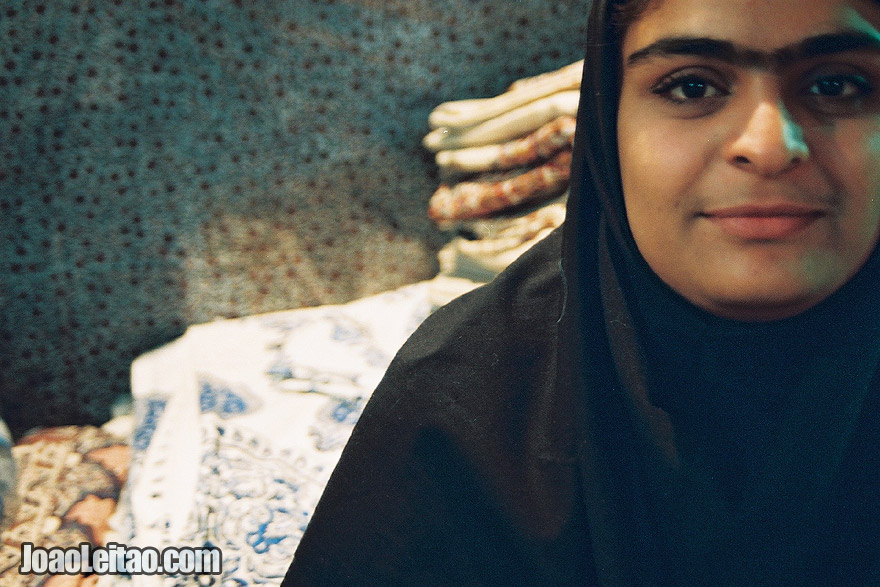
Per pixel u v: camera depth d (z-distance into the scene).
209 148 1.43
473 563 0.76
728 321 0.61
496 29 1.44
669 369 0.67
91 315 1.45
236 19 1.38
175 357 1.36
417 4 1.42
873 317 0.60
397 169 1.50
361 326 1.41
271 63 1.41
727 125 0.54
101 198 1.41
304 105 1.44
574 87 1.19
